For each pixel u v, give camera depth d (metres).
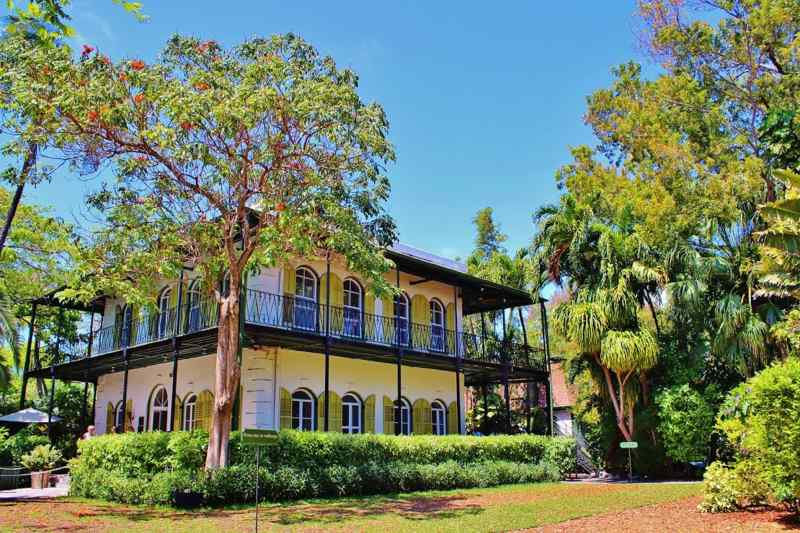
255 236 13.82
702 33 25.38
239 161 13.34
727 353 19.39
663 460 20.38
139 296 13.67
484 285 22.55
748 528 9.09
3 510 11.95
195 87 12.84
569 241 22.22
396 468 15.77
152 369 21.05
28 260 22.89
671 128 26.77
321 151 13.73
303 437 14.55
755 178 20.78
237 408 17.36
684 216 22.14
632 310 20.20
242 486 12.82
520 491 15.98
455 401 23.66
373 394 20.38
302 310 18.42
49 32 6.78
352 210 13.83
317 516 11.16
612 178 28.41
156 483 12.63
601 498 13.71
